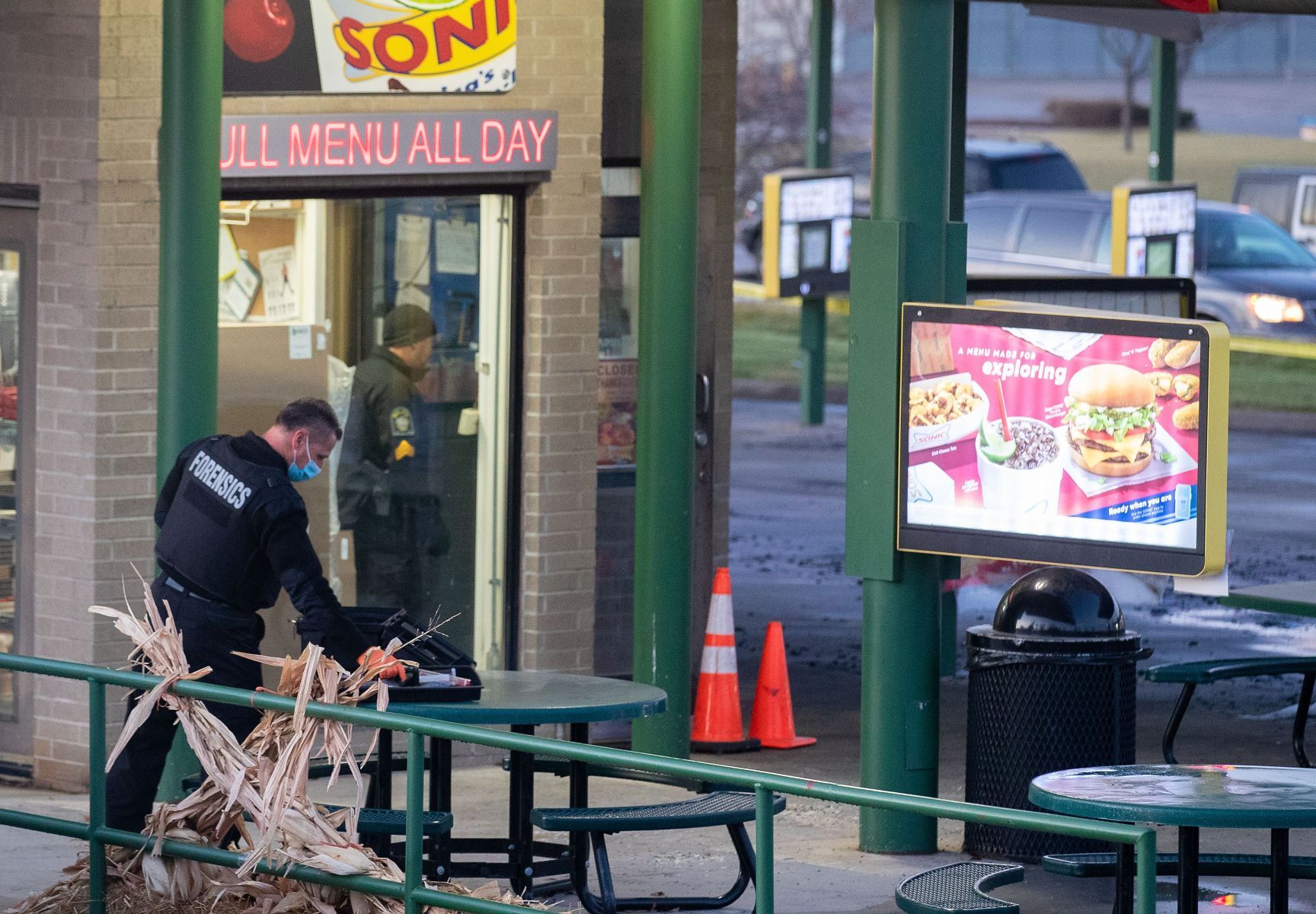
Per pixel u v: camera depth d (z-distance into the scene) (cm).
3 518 2612
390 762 2116
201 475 2027
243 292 2694
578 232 2842
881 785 2348
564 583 2881
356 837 1734
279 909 1714
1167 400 2155
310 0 2630
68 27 2505
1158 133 5212
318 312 2744
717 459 3125
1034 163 7262
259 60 2609
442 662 2067
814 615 4000
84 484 2545
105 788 1852
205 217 2247
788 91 10100
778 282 6056
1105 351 2180
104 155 2508
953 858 2361
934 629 2350
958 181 3312
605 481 3016
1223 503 2147
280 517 1988
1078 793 1683
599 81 2830
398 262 2784
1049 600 2320
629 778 2322
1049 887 2256
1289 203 7794
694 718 3005
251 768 1742
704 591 3128
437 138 2703
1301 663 2506
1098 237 6397
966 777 2403
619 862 2348
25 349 2580
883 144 2302
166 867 1786
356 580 2809
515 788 2070
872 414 2309
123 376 2545
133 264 2541
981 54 11781
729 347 3134
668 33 2714
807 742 2981
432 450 2838
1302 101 10981
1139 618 4000
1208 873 1902
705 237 3070
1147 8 2255
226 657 2020
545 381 2838
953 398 2261
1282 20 11331
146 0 2523
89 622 2552
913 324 2273
